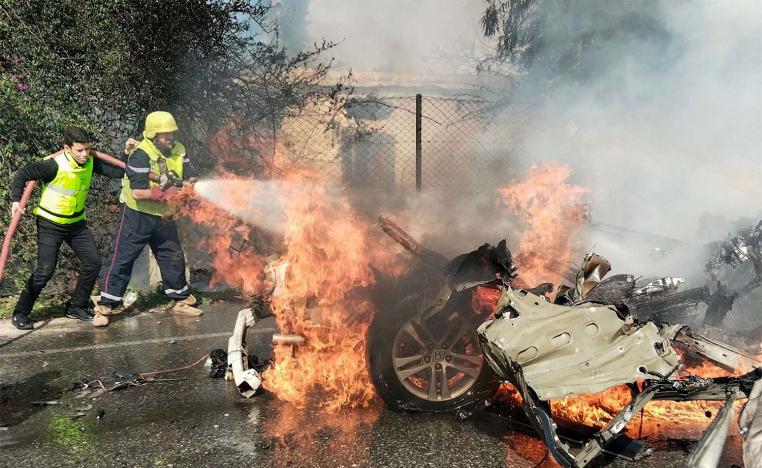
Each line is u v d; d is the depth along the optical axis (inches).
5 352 229.0
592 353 135.6
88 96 290.7
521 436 162.6
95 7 284.4
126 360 221.8
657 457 152.0
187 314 280.5
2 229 280.5
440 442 159.3
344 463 149.3
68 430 167.8
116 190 300.4
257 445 157.9
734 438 160.1
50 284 295.6
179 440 161.5
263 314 201.3
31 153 283.9
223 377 205.0
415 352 176.2
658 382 131.0
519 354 137.7
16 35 280.5
